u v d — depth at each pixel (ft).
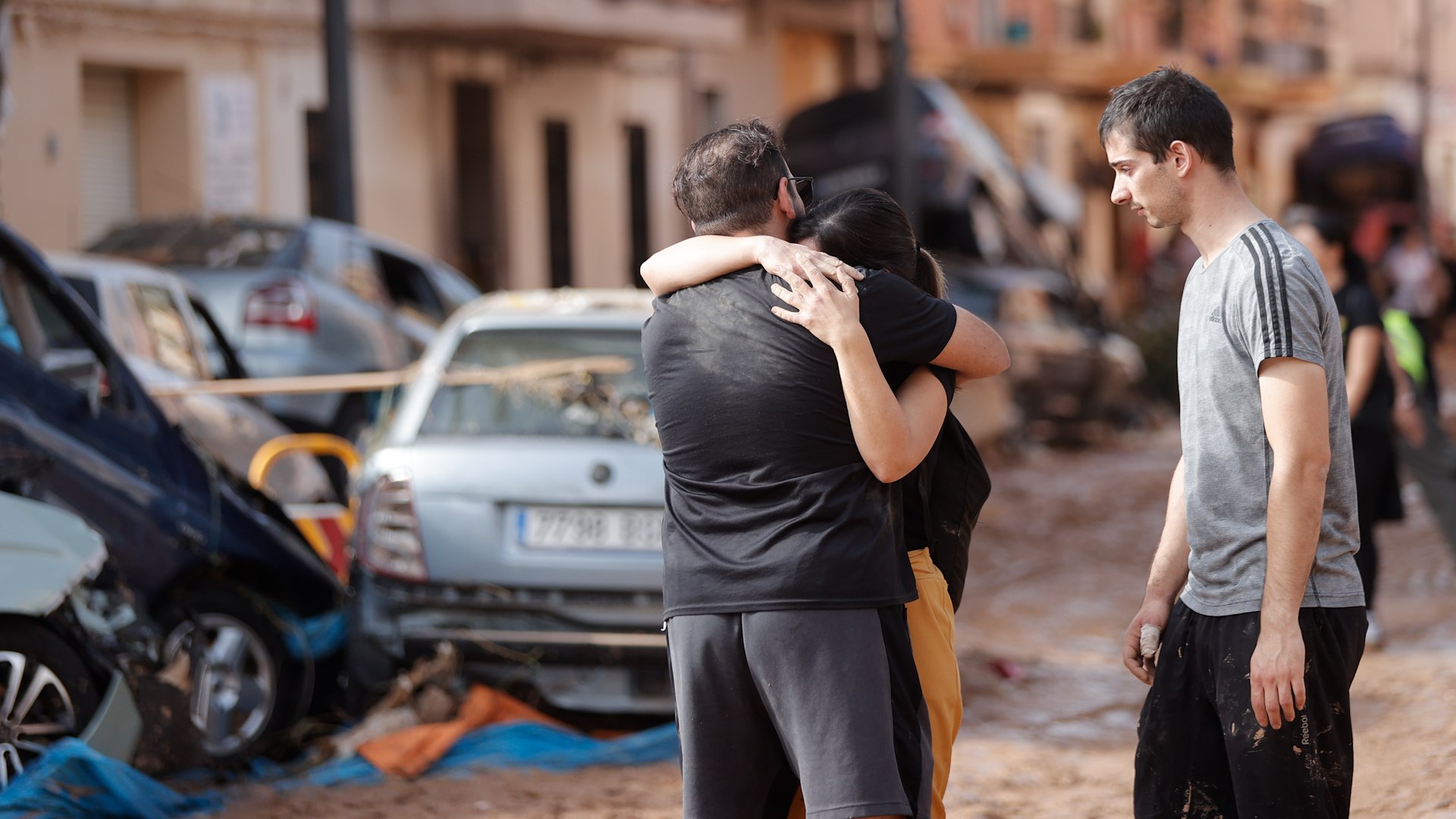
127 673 23.04
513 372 29.14
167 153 78.33
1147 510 59.72
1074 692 32.40
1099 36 169.58
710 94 119.85
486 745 26.18
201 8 78.74
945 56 152.87
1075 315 85.30
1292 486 14.39
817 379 13.98
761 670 13.94
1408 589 43.16
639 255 111.65
